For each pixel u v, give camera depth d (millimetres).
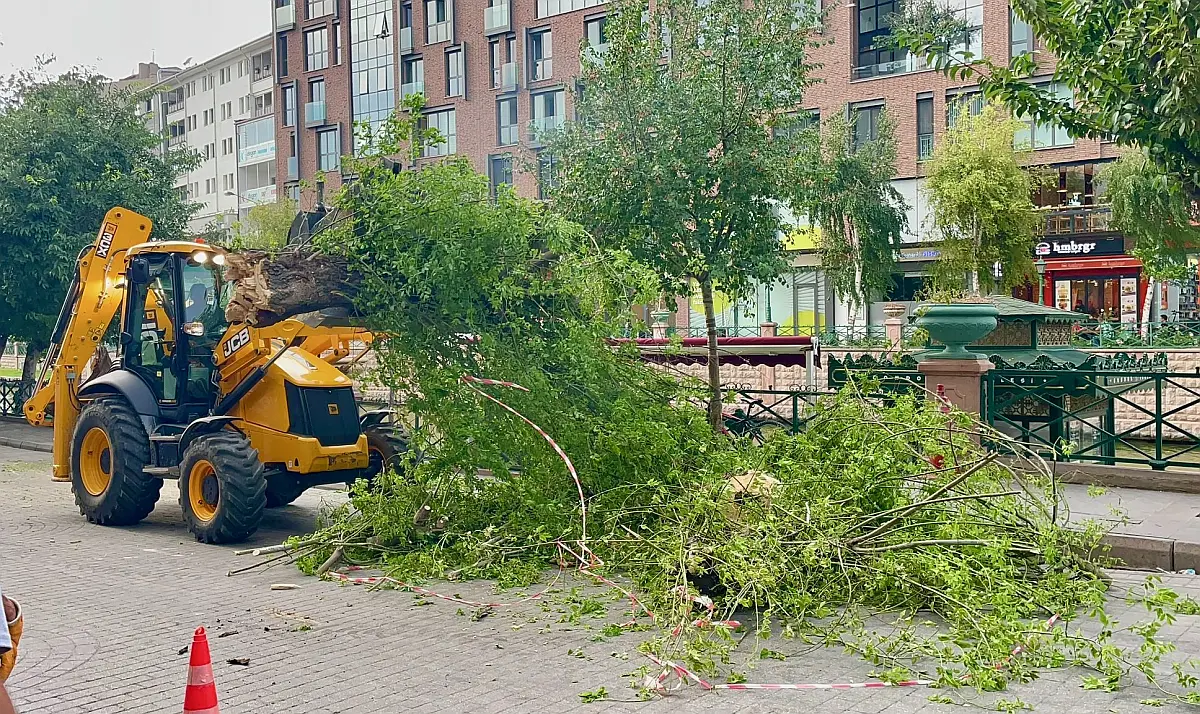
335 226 9320
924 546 7266
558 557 8422
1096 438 14250
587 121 12977
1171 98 8195
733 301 13742
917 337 13648
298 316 9523
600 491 8883
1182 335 26406
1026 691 5418
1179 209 26547
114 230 12352
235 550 9781
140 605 7590
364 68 54031
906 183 37344
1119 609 7172
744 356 17000
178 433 10891
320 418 10328
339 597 7812
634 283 9641
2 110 23453
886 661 5945
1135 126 8750
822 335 31453
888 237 32406
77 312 12211
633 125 12617
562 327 9523
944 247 31844
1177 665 5477
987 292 31234
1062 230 36219
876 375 13281
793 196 12781
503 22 47406
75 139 22969
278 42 58156
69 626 6996
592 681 5691
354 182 9312
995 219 30625
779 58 12539
